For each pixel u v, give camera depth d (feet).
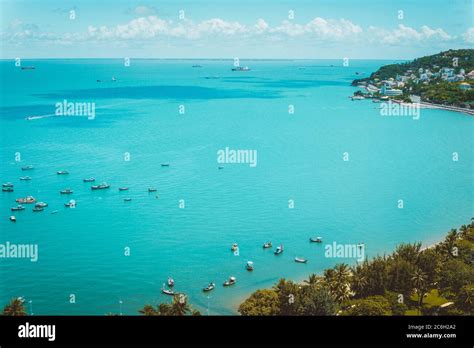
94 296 555.69
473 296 431.84
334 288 460.96
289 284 449.89
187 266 628.69
